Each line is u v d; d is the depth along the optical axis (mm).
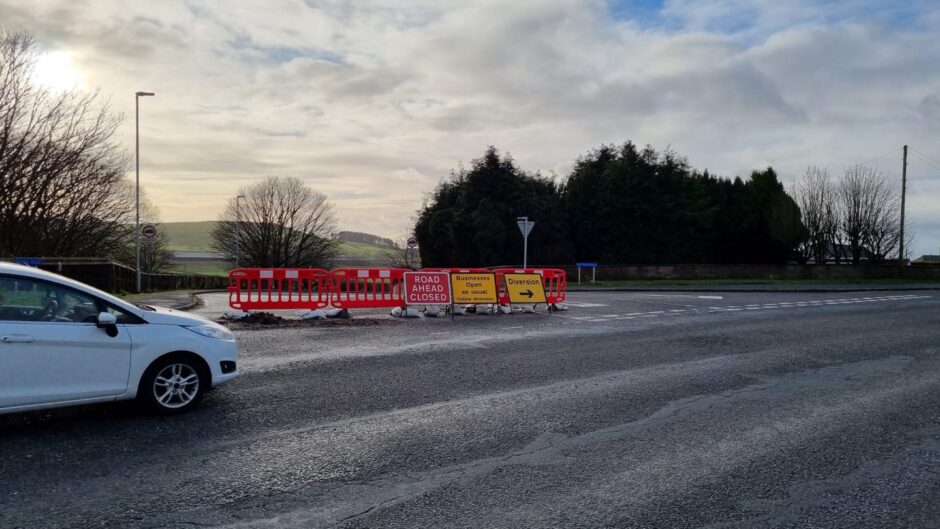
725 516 4309
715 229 46312
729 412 7059
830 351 11352
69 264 22469
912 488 4867
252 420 6398
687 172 45844
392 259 61812
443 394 7668
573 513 4324
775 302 21906
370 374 8734
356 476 4957
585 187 43781
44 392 5734
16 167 24984
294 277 15336
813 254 47875
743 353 11016
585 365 9680
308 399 7293
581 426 6422
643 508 4418
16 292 5770
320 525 4090
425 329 13477
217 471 4988
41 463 5047
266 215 76500
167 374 6527
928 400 7727
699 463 5367
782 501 4582
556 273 18422
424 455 5477
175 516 4160
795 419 6793
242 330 12828
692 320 15859
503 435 6082
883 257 46625
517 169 44438
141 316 6422
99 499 4395
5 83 24031
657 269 36281
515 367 9414
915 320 16500
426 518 4219
